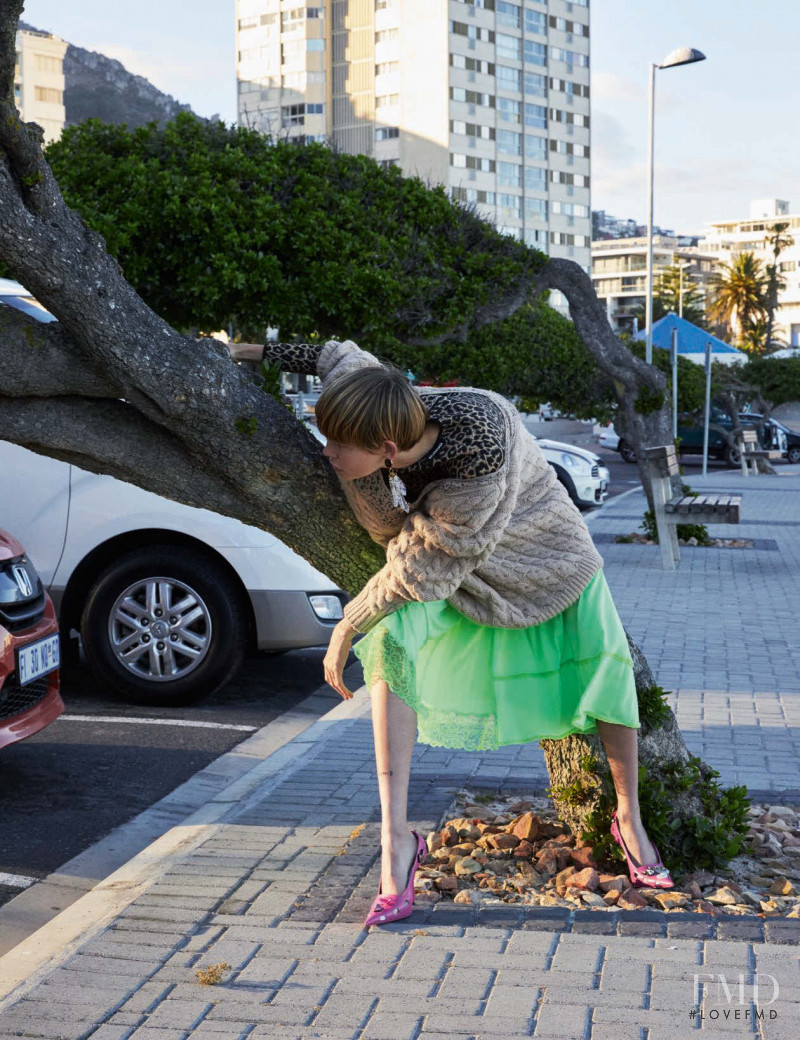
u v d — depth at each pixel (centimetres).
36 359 354
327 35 11106
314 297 968
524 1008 292
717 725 612
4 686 514
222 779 574
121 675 703
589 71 11506
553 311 2500
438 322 1088
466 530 317
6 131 322
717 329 11694
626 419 1484
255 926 348
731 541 1544
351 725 614
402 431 311
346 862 400
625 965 314
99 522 709
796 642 866
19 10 300
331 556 381
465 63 10444
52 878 448
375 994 302
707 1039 275
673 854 391
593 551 357
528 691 362
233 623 696
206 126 1028
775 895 380
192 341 362
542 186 11156
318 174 1024
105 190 969
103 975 317
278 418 371
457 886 381
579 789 404
